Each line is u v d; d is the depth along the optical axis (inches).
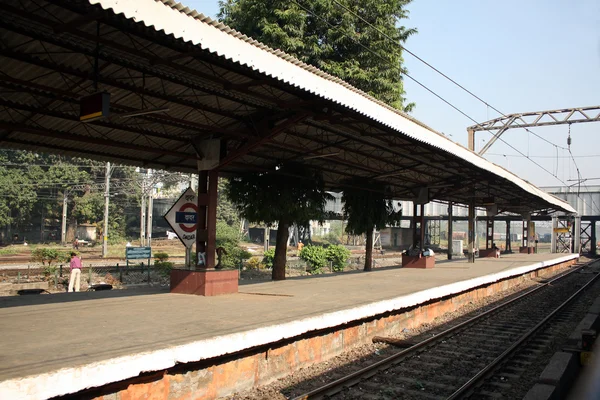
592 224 2352.4
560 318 535.2
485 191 1042.7
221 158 435.2
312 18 959.6
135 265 1035.9
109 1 209.3
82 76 306.5
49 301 374.3
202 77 316.8
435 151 558.3
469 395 266.7
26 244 1908.2
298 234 2242.9
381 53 963.3
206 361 244.8
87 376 190.1
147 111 319.0
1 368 183.0
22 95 320.5
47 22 238.1
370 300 396.5
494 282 746.2
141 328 268.8
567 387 260.2
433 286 513.3
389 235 2469.2
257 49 290.5
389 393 267.1
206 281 413.4
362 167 646.5
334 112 416.2
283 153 538.0
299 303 376.5
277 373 289.4
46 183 1894.7
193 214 442.9
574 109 1123.9
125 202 2209.6
